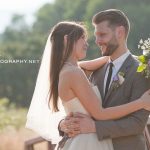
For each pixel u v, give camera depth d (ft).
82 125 23.35
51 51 23.82
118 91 23.68
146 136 25.46
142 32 177.47
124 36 24.26
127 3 189.98
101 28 24.04
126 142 23.61
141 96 23.24
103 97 24.16
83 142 23.35
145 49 23.58
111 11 24.16
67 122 23.56
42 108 25.84
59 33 23.73
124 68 23.97
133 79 23.53
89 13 195.31
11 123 61.16
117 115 23.13
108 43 24.04
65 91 23.31
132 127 23.18
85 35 23.95
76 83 23.17
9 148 49.11
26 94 135.74
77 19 207.82
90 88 23.31
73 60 23.73
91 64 25.59
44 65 25.50
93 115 23.26
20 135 52.03
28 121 26.18
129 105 23.06
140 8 181.27
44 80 25.59
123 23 24.12
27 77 135.54
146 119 23.32
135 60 24.16
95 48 147.54
